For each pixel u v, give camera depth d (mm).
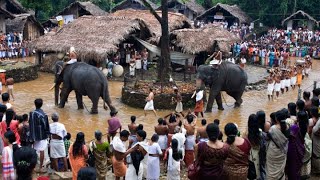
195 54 29812
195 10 54250
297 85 27891
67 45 28875
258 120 9195
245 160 7977
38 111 11000
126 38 30422
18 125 11023
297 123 9930
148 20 35156
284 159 9133
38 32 43094
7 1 43812
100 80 19766
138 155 10242
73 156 10266
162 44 22766
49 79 28859
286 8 50250
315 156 10711
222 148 7504
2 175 10023
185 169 12398
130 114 20250
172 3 55281
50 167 11625
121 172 10758
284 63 35906
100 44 28172
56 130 11180
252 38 48562
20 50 37938
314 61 41281
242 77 21516
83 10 47812
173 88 21750
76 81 19875
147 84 23359
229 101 23719
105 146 10766
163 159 12258
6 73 26734
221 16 51344
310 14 50875
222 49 29625
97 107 20109
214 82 20703
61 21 44781
